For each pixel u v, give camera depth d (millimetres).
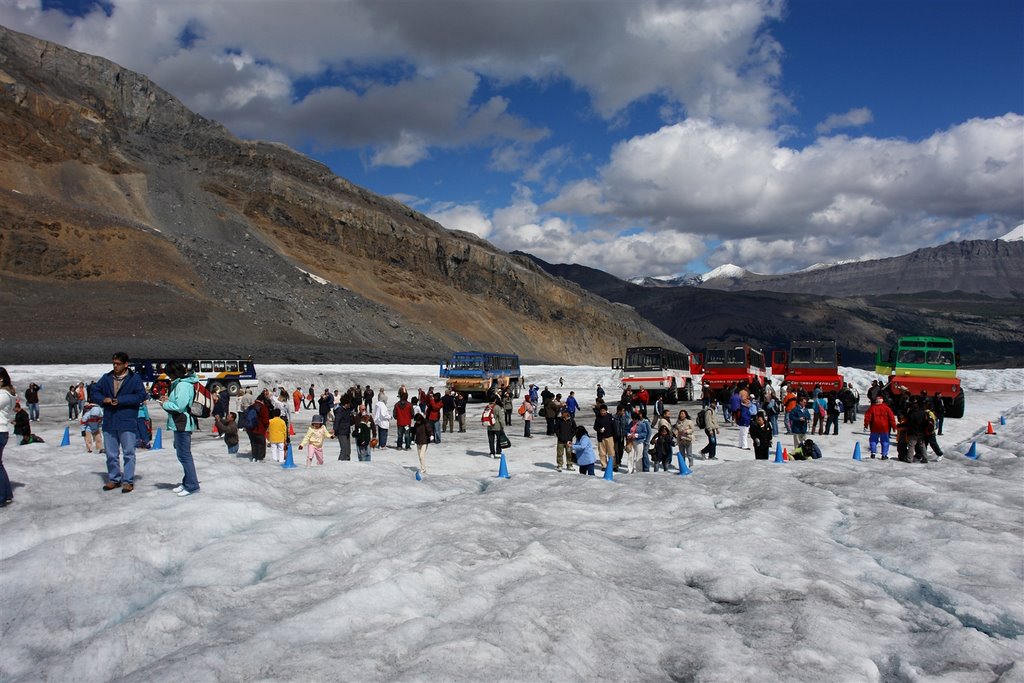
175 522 9008
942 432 25766
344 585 7273
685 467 15758
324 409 26938
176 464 12781
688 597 7555
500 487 13273
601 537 9219
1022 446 20297
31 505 9617
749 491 13141
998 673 5855
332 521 10094
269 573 7902
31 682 5609
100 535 8273
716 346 39438
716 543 9234
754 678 5652
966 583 8000
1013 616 7137
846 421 29562
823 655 6082
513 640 5902
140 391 10672
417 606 6742
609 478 14766
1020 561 8594
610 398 50656
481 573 7469
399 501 11648
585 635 6156
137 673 5332
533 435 25344
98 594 7203
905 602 7637
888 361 31375
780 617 6918
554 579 7230
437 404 22500
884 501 12156
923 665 6059
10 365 44719
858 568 8625
